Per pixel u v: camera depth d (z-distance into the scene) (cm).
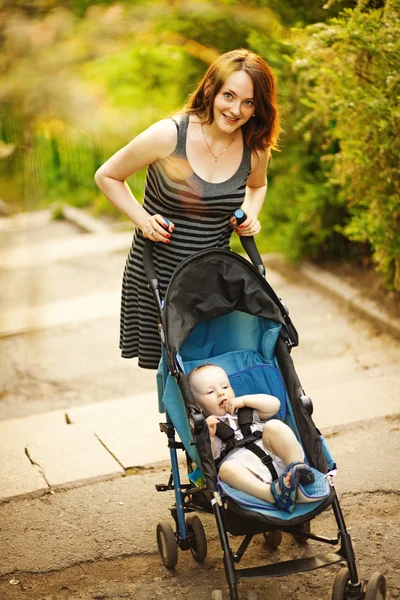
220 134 339
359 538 367
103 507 402
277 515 284
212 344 365
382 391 519
